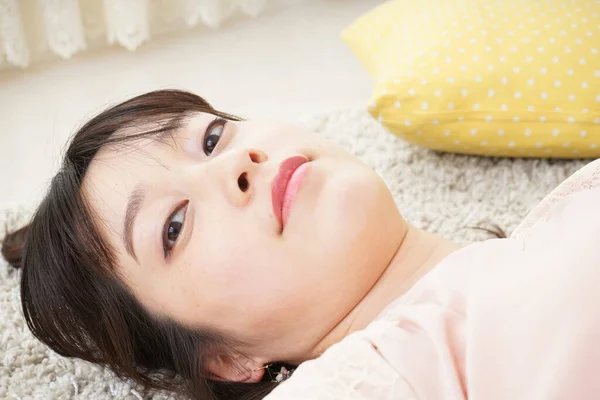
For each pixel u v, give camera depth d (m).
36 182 1.40
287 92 1.60
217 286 0.82
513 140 1.19
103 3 1.65
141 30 1.66
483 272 0.76
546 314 0.69
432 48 1.20
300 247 0.81
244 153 0.84
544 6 1.25
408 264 0.89
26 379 1.00
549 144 1.18
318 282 0.82
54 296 0.92
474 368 0.69
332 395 0.70
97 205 0.87
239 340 0.87
